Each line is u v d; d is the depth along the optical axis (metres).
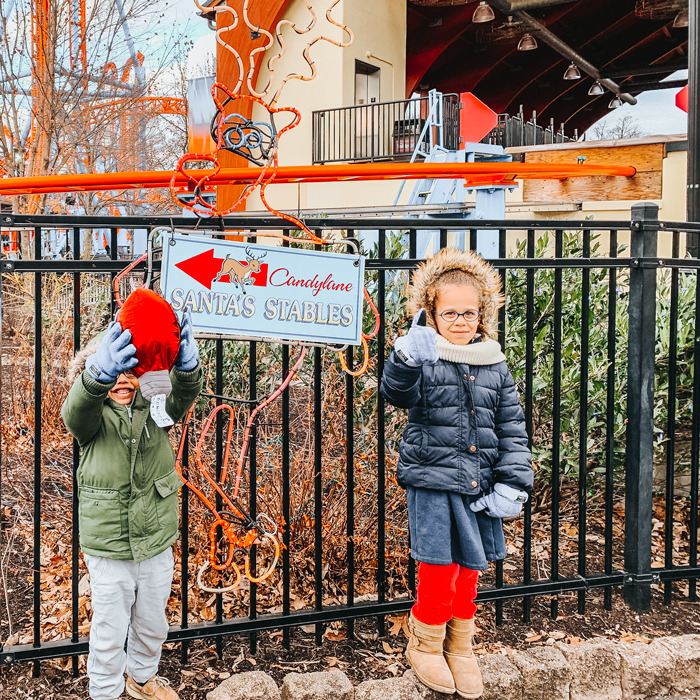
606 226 3.14
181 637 2.68
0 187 6.78
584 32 29.19
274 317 2.66
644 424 3.18
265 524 3.28
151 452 2.29
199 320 2.57
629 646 2.85
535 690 2.68
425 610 2.57
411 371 2.38
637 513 3.20
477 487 2.50
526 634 3.02
